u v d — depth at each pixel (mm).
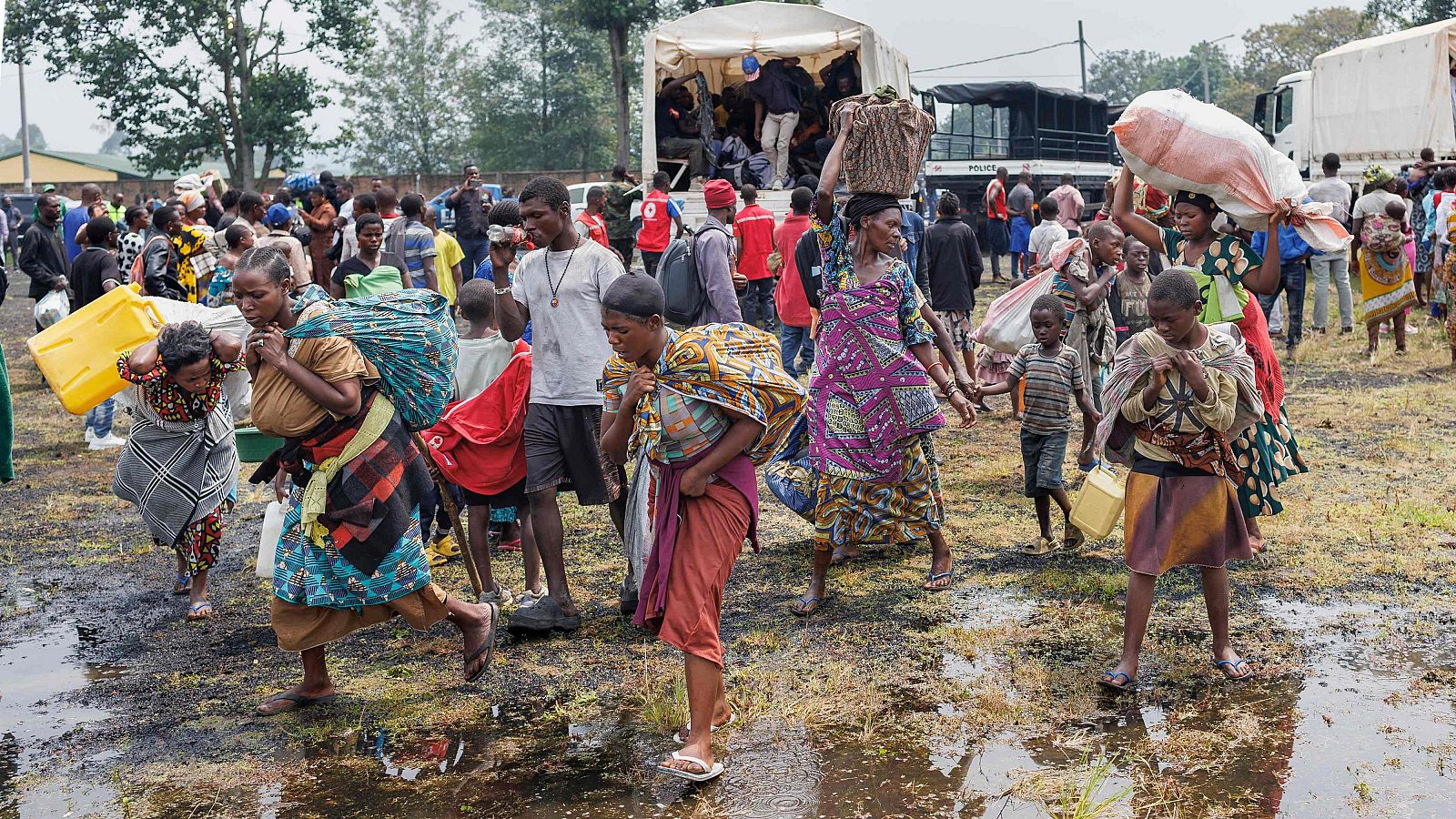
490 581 5754
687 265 6840
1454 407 9570
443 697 4809
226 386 5973
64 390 5590
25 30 42125
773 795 3873
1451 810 3607
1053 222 12156
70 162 67812
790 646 5219
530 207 5305
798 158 15906
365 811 3871
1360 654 4887
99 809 3930
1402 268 11688
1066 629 5297
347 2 43438
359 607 4551
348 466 4406
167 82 43219
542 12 61562
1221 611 4715
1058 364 6297
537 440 5453
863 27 15031
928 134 5555
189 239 9562
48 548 7160
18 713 4758
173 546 5879
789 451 6328
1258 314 5652
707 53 15328
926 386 5625
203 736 4504
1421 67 19156
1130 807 3697
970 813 3711
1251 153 5070
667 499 4078
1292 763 3949
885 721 4414
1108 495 5820
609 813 3797
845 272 5598
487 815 3812
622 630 5520
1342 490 7320
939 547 5953
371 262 8453
